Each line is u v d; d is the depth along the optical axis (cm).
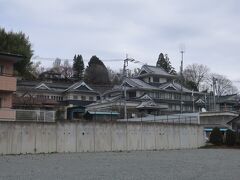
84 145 3142
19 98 4381
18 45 4750
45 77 8688
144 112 6256
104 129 3300
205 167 1880
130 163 2081
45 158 2405
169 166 1917
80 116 4631
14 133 2714
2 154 2638
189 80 9600
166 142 3816
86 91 6912
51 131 2938
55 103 4759
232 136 4194
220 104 8100
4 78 3175
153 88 7138
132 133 3519
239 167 1888
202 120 5347
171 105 7275
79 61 9638
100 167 1822
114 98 6669
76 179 1343
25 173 1528
